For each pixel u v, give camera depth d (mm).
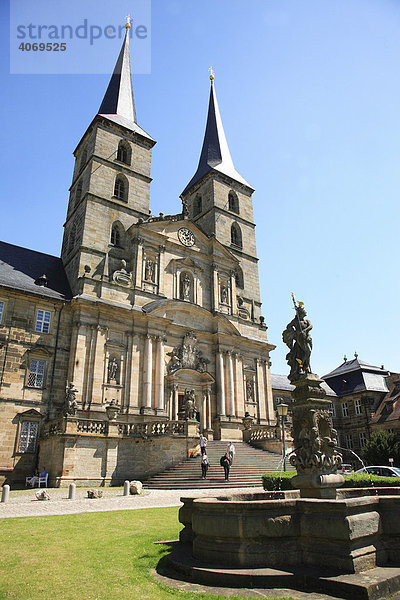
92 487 27562
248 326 49281
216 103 65562
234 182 57031
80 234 41188
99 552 10836
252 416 45469
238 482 27562
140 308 39188
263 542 8961
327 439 13188
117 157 48094
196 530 9750
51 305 36219
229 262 49750
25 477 31031
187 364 41312
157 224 44188
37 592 7941
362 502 9203
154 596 7668
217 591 7879
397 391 61406
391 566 8844
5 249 40250
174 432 32375
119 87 53062
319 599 7355
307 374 13867
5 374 32469
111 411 30828
